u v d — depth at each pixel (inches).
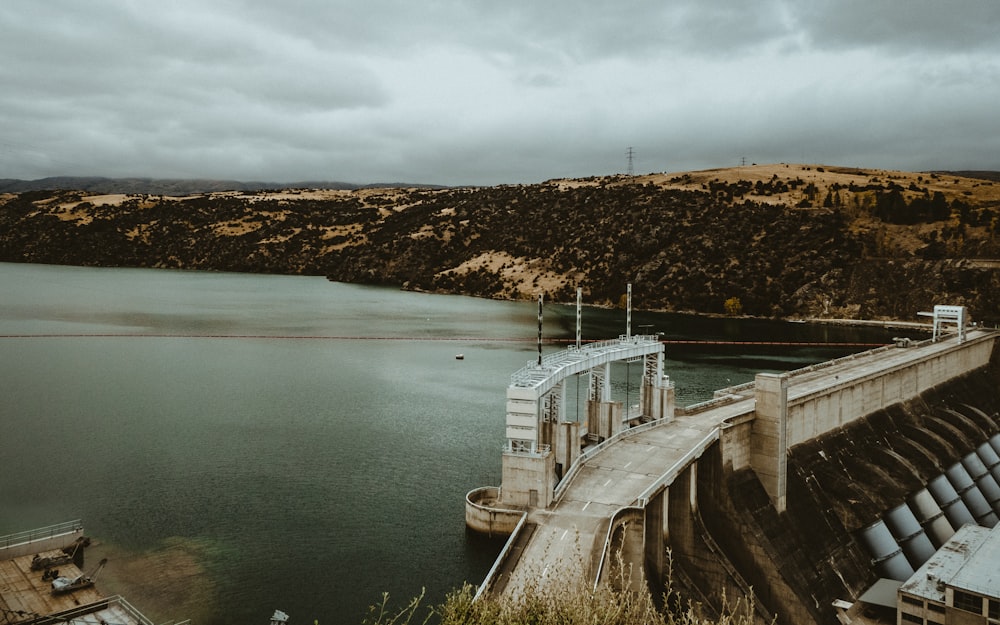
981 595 2396.7
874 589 3043.8
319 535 2854.3
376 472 3580.2
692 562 2741.1
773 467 3122.5
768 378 3115.2
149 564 2615.7
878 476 3580.2
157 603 2364.7
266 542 2795.3
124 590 2440.9
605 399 3289.9
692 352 7377.0
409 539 2817.4
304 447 3969.0
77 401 4889.3
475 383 5743.1
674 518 2765.7
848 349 7632.9
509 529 2379.4
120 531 2876.5
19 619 2121.1
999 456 4692.4
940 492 3873.0
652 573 2534.5
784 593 2805.1
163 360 6446.9
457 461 3769.7
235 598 2400.3
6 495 3213.6
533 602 759.7
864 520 3329.2
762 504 3056.1
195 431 4237.2
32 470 3528.5
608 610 733.3
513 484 2413.9
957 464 4148.6
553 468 2465.6
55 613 2192.4
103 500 3181.6
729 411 3624.5
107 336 7642.7
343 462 3725.4
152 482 3403.1
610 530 2150.6
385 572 2564.0
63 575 2454.5
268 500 3206.2
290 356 6850.4
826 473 3479.3
